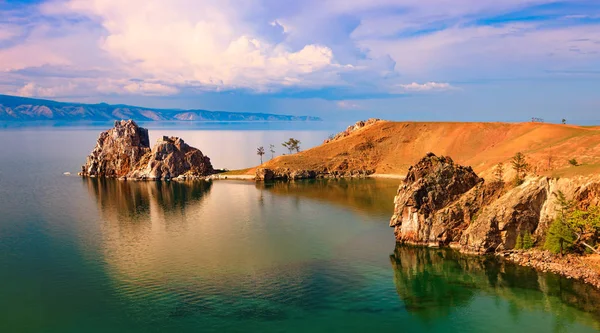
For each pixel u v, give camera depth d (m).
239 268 120.62
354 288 105.06
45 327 89.31
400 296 99.81
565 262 108.19
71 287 110.19
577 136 186.25
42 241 153.88
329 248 137.62
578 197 114.50
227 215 192.62
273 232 159.75
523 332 82.81
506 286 101.88
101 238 156.62
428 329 84.62
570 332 82.12
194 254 134.62
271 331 84.38
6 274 120.38
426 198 136.50
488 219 121.69
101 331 86.69
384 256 128.00
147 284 110.69
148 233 162.62
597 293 95.50
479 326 85.44
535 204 119.56
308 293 102.31
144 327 87.69
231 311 93.38
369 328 85.38
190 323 88.38
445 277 109.62
